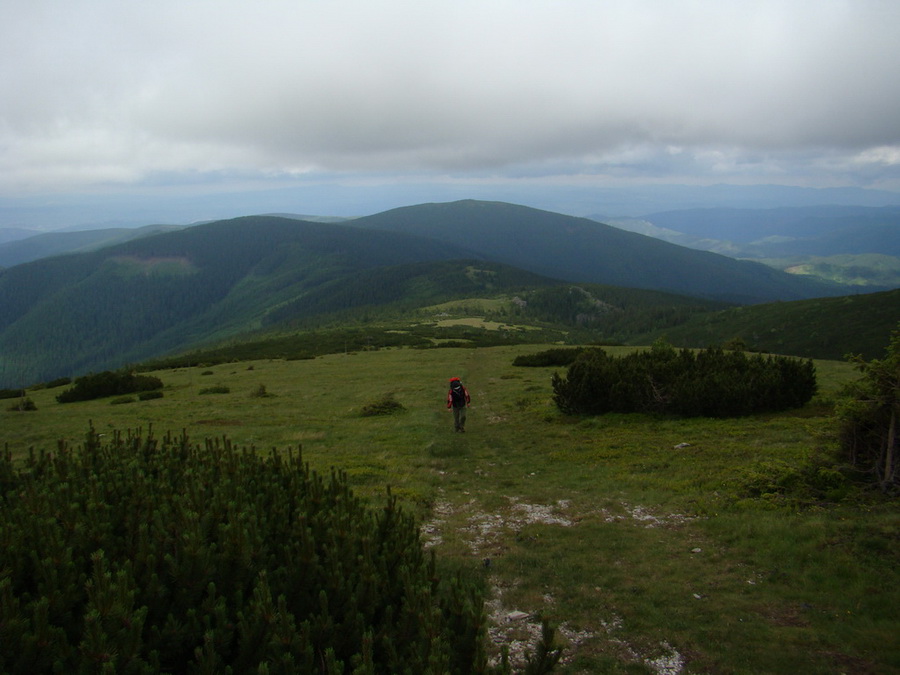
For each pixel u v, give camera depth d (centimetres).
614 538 951
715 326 19625
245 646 359
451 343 8356
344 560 470
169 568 399
